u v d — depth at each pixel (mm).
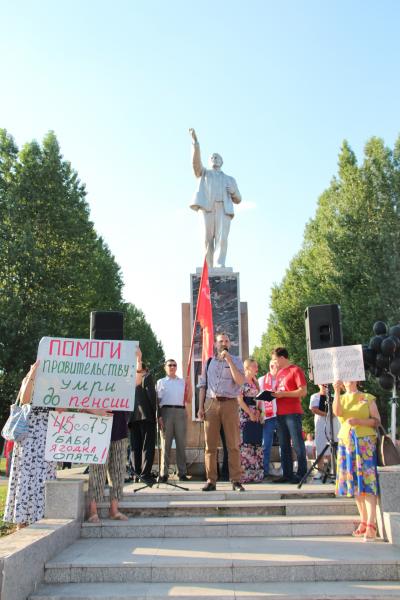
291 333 29234
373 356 10695
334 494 7645
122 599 4918
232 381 8094
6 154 27141
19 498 6902
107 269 34031
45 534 5648
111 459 7207
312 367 8039
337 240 26844
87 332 28469
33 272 25469
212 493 7699
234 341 12734
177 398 9969
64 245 27719
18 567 4852
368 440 6590
